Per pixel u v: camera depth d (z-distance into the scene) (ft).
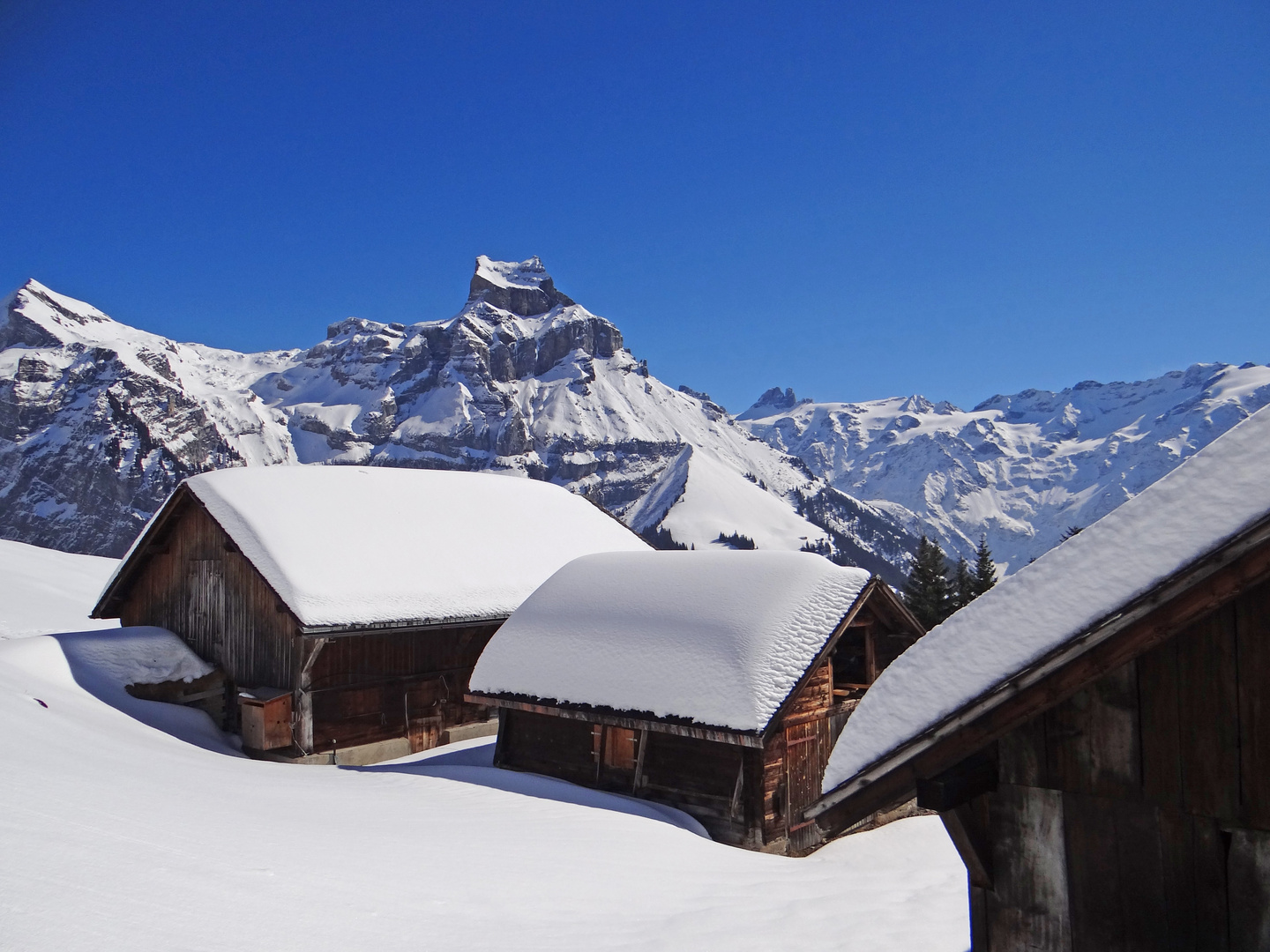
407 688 75.46
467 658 81.35
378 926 20.45
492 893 25.93
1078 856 15.74
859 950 21.77
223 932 17.80
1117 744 15.37
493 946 20.42
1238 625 14.17
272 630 70.28
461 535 89.45
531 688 57.06
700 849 38.91
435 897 24.25
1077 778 15.81
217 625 74.74
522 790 51.52
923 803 16.22
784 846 48.26
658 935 22.76
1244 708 14.02
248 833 28.68
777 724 46.47
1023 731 16.56
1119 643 13.66
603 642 56.85
